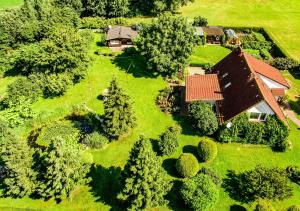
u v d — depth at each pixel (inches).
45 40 2640.3
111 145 2027.6
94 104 2354.8
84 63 2508.6
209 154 1818.4
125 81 2566.4
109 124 1959.9
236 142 1971.0
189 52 2395.4
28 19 3115.2
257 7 3794.3
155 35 2453.2
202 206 1566.2
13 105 2268.7
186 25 2449.6
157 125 2143.2
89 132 2134.6
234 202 1662.2
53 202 1739.7
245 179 1737.2
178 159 1787.6
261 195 1619.1
